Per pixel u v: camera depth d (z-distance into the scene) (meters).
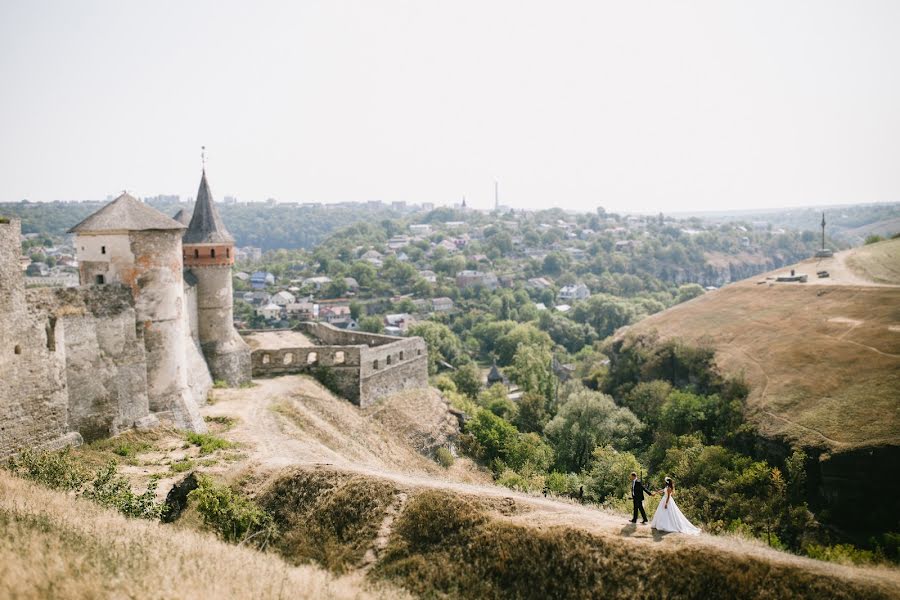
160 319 28.25
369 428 39.62
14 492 16.20
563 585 15.15
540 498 19.22
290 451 27.02
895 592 12.55
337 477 20.89
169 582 12.32
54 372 22.50
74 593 10.92
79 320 23.80
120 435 25.50
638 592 14.26
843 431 41.09
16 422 21.02
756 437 45.88
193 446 26.27
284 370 42.62
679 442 49.56
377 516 18.94
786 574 13.38
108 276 27.33
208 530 18.55
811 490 38.91
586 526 16.27
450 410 50.16
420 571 16.81
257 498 20.98
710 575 13.89
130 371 26.19
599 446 47.72
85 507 16.50
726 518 37.50
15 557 11.64
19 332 21.16
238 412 33.03
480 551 16.75
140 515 18.06
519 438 49.62
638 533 15.73
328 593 14.12
